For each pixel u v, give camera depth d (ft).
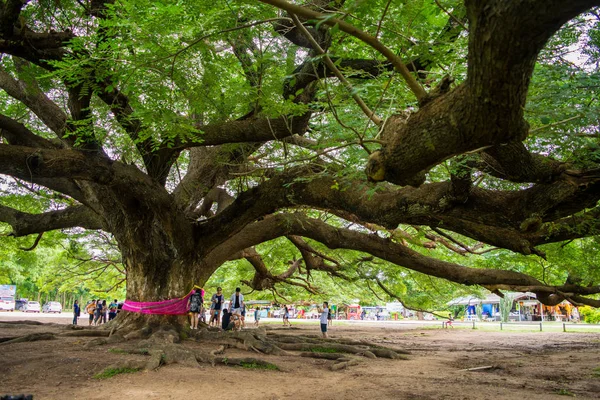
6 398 8.31
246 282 82.12
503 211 25.91
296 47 31.89
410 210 28.91
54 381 24.58
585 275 48.19
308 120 34.58
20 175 31.07
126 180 36.37
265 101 29.27
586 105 19.06
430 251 66.85
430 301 84.94
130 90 26.55
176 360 31.09
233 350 40.04
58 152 32.01
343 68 24.63
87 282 120.37
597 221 31.83
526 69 12.50
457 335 80.53
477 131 14.70
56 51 30.25
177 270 45.47
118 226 46.60
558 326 123.24
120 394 22.00
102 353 33.24
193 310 46.01
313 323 129.70
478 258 63.82
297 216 49.47
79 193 47.50
